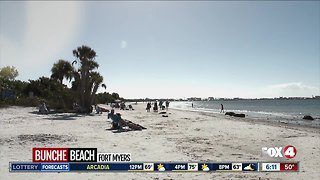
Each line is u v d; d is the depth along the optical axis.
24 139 13.33
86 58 36.59
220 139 15.27
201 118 32.84
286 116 45.47
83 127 19.25
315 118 39.84
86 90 36.56
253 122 29.36
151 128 20.41
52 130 17.14
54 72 50.19
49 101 40.75
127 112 43.59
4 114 28.20
